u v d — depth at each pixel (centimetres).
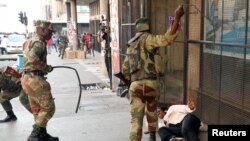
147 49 446
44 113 506
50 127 608
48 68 527
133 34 764
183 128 444
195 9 575
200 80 570
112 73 984
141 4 722
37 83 497
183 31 622
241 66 461
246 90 452
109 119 657
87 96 905
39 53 498
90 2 3186
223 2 502
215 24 525
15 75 641
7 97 643
